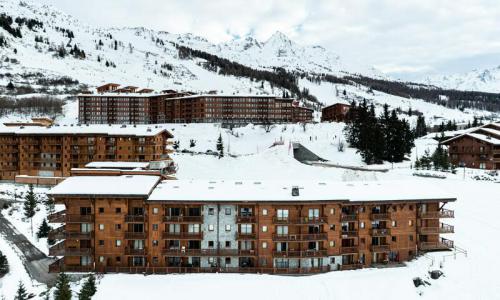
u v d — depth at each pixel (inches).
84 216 2279.8
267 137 6998.0
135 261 2326.5
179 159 4985.2
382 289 2118.6
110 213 2295.8
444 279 2218.3
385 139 5344.5
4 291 2144.4
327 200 2273.6
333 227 2356.1
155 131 4279.0
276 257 2289.6
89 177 2511.1
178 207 2333.9
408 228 2438.5
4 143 4097.0
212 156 5300.2
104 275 2220.7
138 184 2394.2
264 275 2239.2
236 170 4827.8
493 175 4205.2
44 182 3956.7
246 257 2345.0
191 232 2337.6
